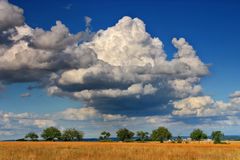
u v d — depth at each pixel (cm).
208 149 5747
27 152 4300
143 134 16300
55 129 17025
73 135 17075
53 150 4897
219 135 13000
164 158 3778
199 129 15475
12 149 5109
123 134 16212
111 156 3928
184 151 4994
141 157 3841
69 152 4444
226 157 4125
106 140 16488
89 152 4475
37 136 17500
